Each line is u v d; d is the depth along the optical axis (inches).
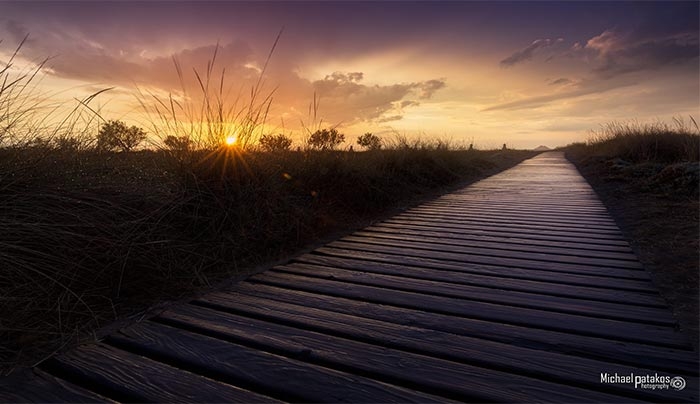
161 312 90.4
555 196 303.0
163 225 125.1
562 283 110.5
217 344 74.7
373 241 164.1
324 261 134.5
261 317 88.0
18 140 110.9
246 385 61.9
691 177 271.0
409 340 76.7
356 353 71.6
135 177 140.8
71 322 83.6
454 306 94.2
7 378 63.1
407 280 114.0
